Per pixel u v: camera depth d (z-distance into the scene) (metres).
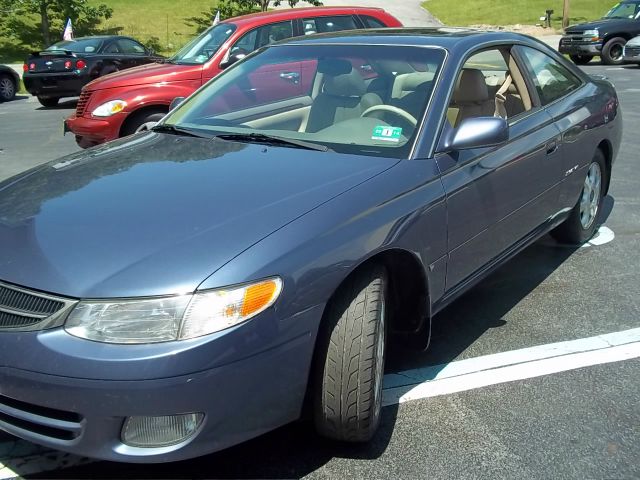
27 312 2.45
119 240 2.59
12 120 13.15
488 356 3.75
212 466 2.85
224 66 8.44
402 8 33.16
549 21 28.73
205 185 3.00
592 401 3.31
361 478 2.78
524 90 4.46
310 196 2.85
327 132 3.62
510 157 3.88
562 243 5.49
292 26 8.89
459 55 3.85
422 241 3.11
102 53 15.17
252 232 2.59
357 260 2.73
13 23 25.97
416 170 3.22
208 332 2.36
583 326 4.11
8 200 3.12
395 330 3.41
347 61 4.00
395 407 3.26
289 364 2.56
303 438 3.04
